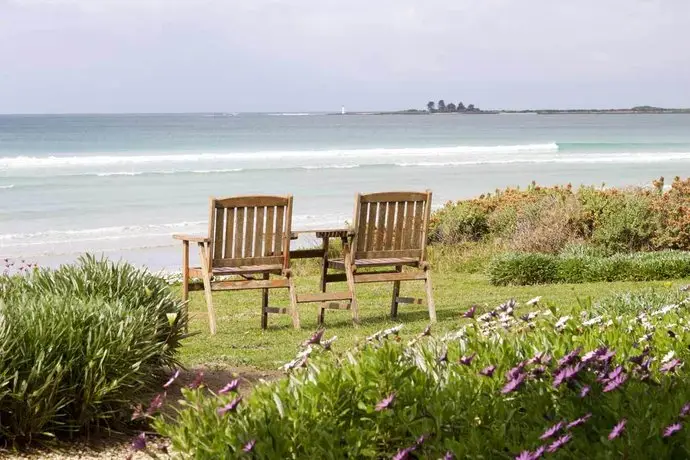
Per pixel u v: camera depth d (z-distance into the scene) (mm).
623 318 5496
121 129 135500
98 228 23984
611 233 15680
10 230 23438
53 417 4945
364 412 3502
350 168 47156
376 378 3586
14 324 4973
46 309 5234
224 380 6559
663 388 3574
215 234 8867
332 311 10859
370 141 90875
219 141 88500
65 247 20688
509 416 3334
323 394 3545
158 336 6082
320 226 23812
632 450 2871
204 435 3299
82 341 5141
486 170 46062
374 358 3725
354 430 3293
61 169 44375
